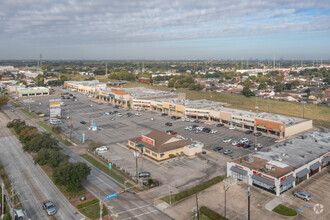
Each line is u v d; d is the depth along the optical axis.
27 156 82.81
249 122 113.44
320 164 69.19
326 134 92.38
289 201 55.62
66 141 98.62
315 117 139.00
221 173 70.00
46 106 172.38
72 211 51.94
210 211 51.00
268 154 73.00
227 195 58.50
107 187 62.12
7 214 48.06
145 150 84.19
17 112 154.00
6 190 60.75
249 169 63.31
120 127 120.00
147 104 161.25
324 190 60.41
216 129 115.81
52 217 50.00
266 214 50.81
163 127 119.62
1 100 160.88
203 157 81.56
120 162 77.94
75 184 57.50
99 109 162.00
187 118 134.12
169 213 51.47
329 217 49.72
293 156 71.31
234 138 102.38
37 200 56.25
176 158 80.56
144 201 55.91
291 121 110.69
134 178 66.81
